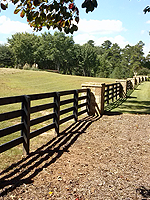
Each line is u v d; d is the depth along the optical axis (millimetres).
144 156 4676
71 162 4195
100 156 4586
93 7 2639
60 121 6121
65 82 25547
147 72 82812
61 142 5371
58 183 3377
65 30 3391
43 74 33875
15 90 17219
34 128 6676
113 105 12164
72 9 3066
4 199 2867
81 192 3162
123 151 4945
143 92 20062
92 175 3705
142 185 3420
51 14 3256
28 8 3217
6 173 3613
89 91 8938
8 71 34312
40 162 4121
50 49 78125
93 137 5941
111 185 3389
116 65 90000
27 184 3289
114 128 7027
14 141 4031
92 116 8875
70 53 79062
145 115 9383
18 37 75875
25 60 75188
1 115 3650
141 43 91938
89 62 82125
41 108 5012
